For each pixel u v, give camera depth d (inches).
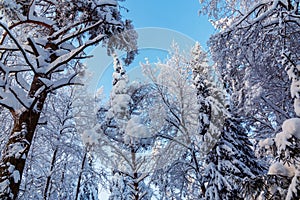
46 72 211.2
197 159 436.8
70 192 492.7
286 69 183.5
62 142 434.9
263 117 330.3
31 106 203.3
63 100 452.1
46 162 449.4
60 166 453.4
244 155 389.7
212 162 387.2
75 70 265.6
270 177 170.7
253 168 387.5
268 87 278.5
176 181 424.2
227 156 383.9
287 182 165.3
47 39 236.8
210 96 386.0
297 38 239.9
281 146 156.4
